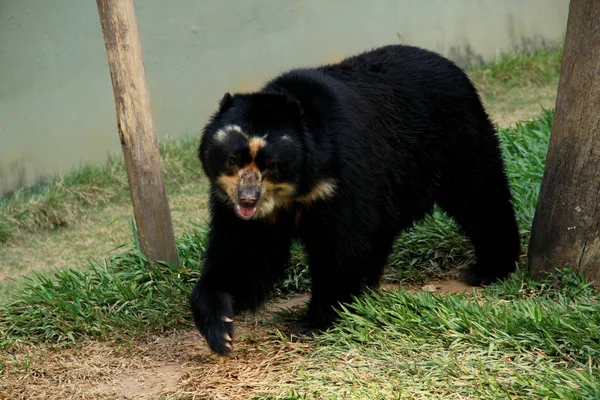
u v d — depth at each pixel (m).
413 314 8.29
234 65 18.00
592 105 8.74
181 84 17.39
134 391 7.84
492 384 6.91
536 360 7.29
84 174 16.03
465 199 9.97
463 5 20.88
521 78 20.67
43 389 7.98
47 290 10.15
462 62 21.06
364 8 19.38
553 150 9.21
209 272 8.48
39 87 15.67
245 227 8.39
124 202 15.94
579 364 7.24
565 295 8.89
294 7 18.47
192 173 16.66
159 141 17.14
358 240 8.27
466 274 10.34
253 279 8.71
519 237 10.29
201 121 17.81
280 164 7.66
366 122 8.46
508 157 13.63
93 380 8.16
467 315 8.13
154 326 9.36
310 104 8.02
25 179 15.64
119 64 10.05
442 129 9.46
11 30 15.12
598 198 8.88
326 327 8.56
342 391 7.10
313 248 8.44
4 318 9.58
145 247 10.55
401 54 9.60
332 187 7.99
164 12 16.88
